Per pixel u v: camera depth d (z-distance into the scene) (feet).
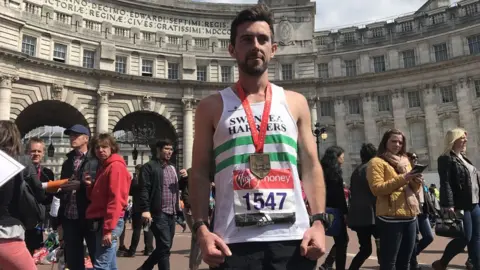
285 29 160.45
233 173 10.15
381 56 156.35
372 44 156.46
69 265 23.73
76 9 137.59
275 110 10.82
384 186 22.21
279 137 10.48
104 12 143.74
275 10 161.89
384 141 24.76
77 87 132.98
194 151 10.96
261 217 9.83
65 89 131.13
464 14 145.07
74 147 26.30
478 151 135.64
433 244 49.67
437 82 145.59
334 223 28.45
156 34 151.53
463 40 143.33
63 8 134.62
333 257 33.06
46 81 126.52
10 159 15.14
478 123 136.98
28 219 16.46
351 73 158.40
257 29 10.96
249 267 9.69
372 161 23.82
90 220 22.41
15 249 15.72
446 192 26.76
